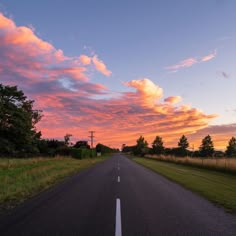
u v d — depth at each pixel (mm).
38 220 8008
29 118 58344
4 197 11523
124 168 33062
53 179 19078
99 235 6668
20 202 10820
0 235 6629
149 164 43969
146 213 9102
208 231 7172
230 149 91750
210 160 34156
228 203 11156
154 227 7445
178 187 16031
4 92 56188
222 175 24781
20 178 17578
